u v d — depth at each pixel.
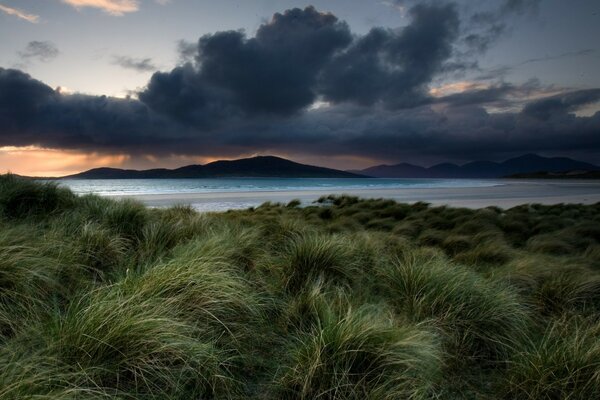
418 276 4.74
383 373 2.85
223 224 8.11
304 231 7.79
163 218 7.34
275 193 46.38
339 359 2.90
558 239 10.05
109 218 6.62
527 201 34.16
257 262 5.51
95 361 2.72
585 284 5.31
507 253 7.85
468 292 4.36
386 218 14.34
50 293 3.85
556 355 3.16
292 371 2.96
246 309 3.96
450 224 12.70
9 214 6.67
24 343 2.89
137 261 5.12
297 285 4.89
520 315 4.30
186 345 2.96
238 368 3.18
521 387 3.05
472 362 3.61
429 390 3.01
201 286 3.74
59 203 7.54
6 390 2.17
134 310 3.12
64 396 2.27
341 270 5.25
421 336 3.30
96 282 4.34
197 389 2.82
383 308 4.16
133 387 2.71
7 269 3.68
